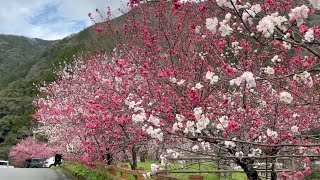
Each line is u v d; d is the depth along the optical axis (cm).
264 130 652
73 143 1481
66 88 1733
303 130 731
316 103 459
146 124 540
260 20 366
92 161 1180
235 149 592
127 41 795
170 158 659
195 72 654
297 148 605
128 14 778
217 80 459
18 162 5212
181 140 653
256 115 642
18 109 6178
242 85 584
